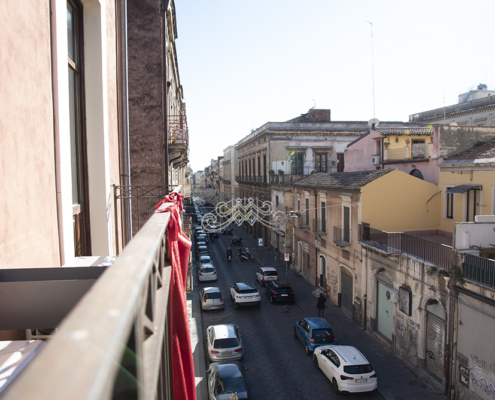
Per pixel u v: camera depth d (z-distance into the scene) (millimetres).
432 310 12820
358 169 28234
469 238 11461
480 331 10422
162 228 1711
